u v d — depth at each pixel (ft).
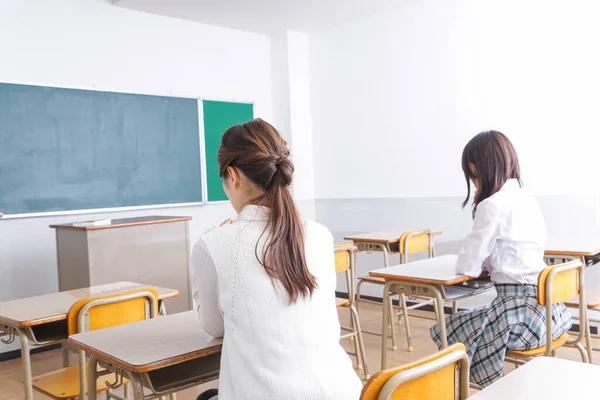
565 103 12.69
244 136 4.03
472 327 6.89
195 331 5.16
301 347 3.72
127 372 4.51
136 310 6.83
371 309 15.43
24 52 12.29
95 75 13.48
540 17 13.00
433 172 15.17
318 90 17.79
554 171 12.96
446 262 8.92
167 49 14.98
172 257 11.85
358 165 16.92
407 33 15.47
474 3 14.10
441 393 3.72
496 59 13.79
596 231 12.36
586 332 7.64
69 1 13.04
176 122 15.14
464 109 14.46
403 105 15.71
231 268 3.81
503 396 3.39
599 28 12.07
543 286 6.42
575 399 3.32
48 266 12.72
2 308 7.09
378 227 16.49
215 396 4.74
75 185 13.08
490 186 7.14
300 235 3.89
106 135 13.65
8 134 12.01
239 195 4.10
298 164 17.66
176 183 15.15
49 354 12.39
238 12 14.99
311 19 16.06
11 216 12.07
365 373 9.90
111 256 10.73
